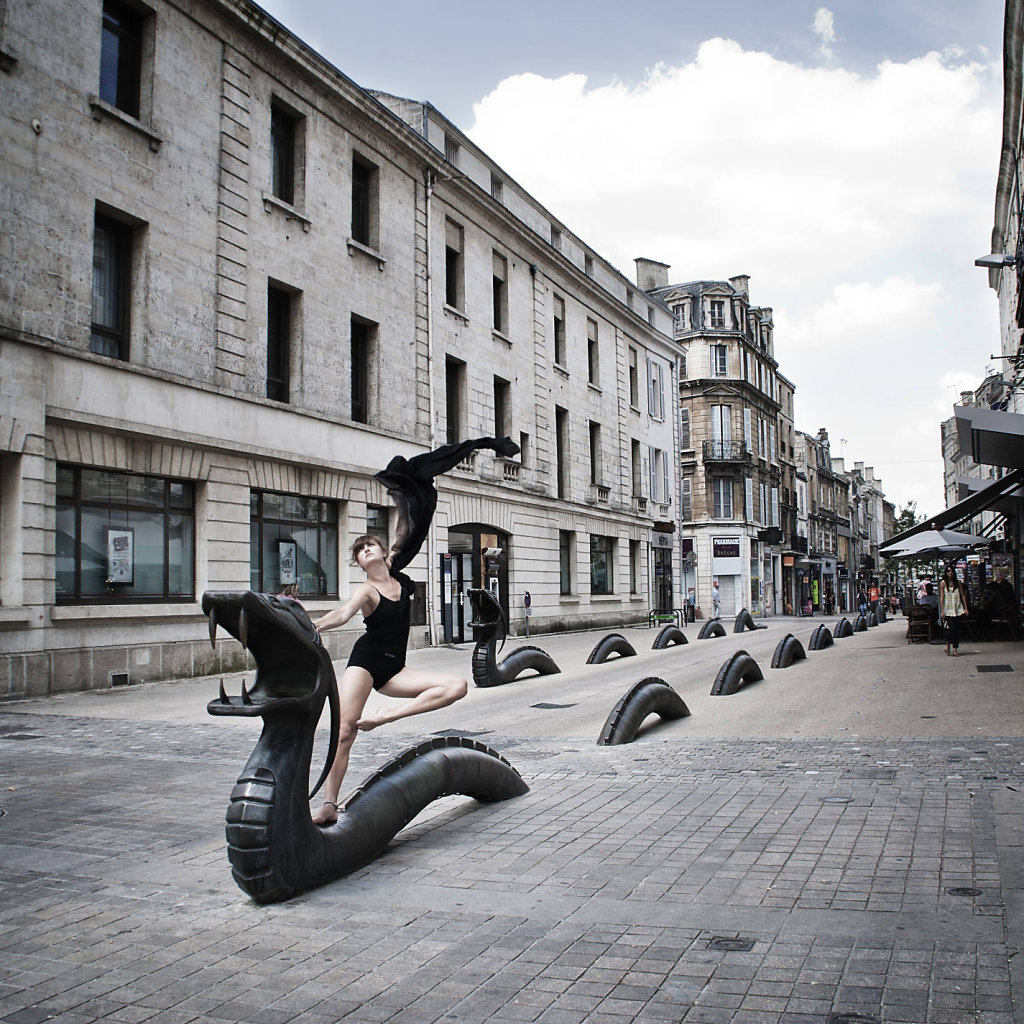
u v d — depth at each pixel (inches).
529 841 206.8
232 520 669.3
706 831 209.6
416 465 208.4
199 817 238.5
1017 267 886.4
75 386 548.4
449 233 1011.9
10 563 510.6
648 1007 121.1
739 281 2453.2
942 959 132.4
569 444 1290.6
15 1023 121.0
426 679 200.2
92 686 554.6
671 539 1676.9
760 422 2380.7
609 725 342.3
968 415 565.9
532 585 1156.5
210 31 672.4
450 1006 123.6
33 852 205.6
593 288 1370.6
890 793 240.1
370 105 834.2
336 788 191.6
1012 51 815.7
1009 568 1083.9
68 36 558.6
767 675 588.1
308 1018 121.3
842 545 3457.2
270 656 166.9
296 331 756.0
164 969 138.7
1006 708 394.6
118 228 609.3
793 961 134.0
